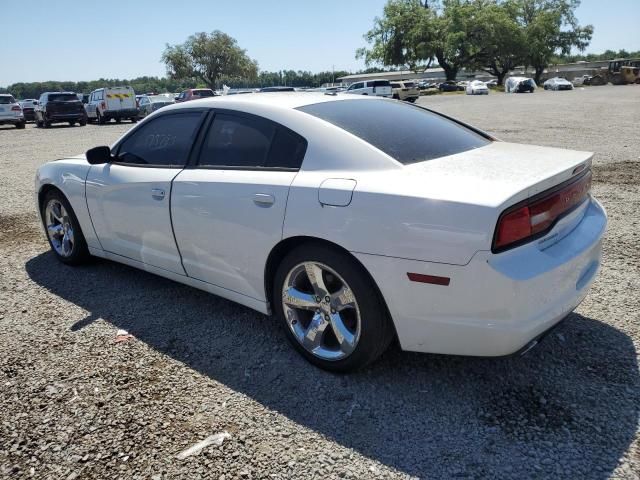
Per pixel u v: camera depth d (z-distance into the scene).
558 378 2.79
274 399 2.71
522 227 2.33
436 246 2.36
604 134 13.02
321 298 2.85
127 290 4.18
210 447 2.37
